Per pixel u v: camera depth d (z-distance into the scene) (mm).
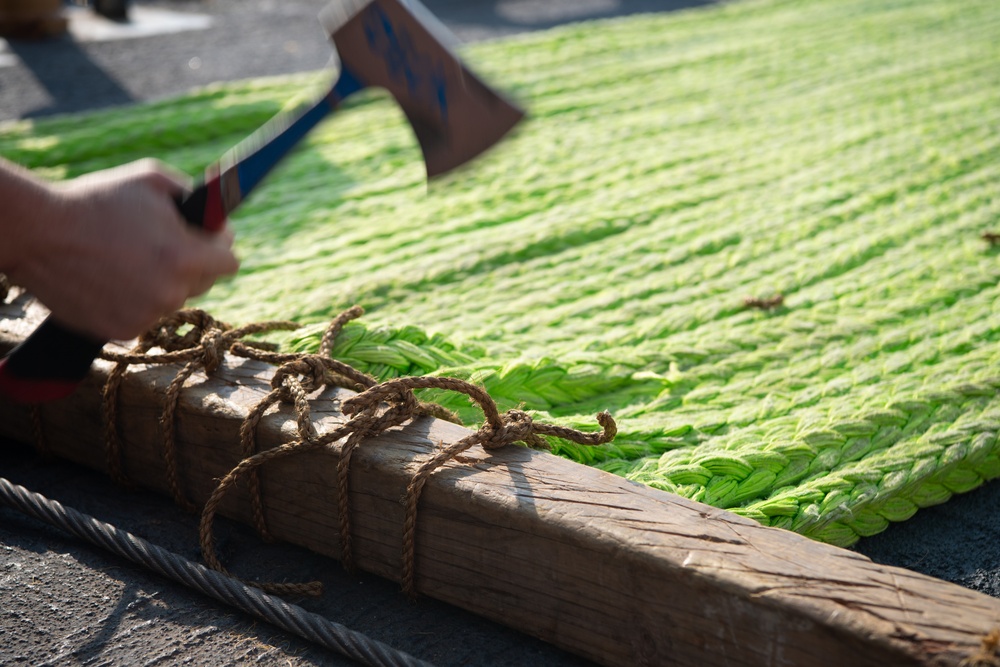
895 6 4219
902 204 2191
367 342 1537
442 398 1517
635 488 1288
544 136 2662
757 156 2502
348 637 1274
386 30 1251
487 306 1808
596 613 1261
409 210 2184
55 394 1224
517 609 1299
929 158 2445
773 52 3500
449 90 1261
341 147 2592
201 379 1444
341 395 1411
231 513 1435
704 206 2195
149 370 1458
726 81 3156
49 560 1396
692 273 1895
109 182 1135
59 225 1111
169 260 1131
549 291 1845
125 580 1374
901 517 1474
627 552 1229
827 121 2760
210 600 1351
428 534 1320
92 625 1323
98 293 1128
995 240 1964
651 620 1237
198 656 1293
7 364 1210
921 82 3104
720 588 1199
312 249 1974
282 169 2436
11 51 3910
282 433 1366
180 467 1447
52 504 1410
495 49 3475
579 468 1314
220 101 2848
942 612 1167
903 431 1541
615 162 2465
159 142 2543
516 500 1274
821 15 4078
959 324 1749
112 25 4477
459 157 1288
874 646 1153
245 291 1830
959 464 1506
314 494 1370
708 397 1619
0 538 1426
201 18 4715
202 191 1204
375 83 1272
